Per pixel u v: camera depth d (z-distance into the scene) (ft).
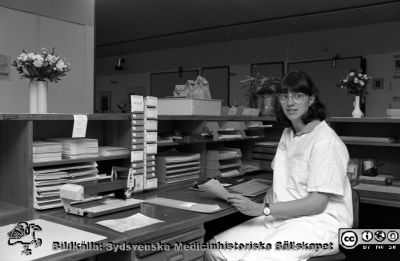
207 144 9.57
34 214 5.42
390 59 16.96
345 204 5.94
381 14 15.88
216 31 19.70
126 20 18.02
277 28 18.71
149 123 7.04
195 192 7.11
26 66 5.91
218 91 21.97
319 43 18.74
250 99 10.87
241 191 7.16
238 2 15.20
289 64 19.61
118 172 6.68
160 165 7.89
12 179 5.85
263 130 10.82
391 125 9.83
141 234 4.62
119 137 7.11
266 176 9.31
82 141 6.27
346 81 9.66
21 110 11.02
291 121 6.37
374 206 10.15
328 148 5.78
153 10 16.46
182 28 19.38
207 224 7.81
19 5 10.89
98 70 28.04
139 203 5.98
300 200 5.69
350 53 17.93
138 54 25.71
